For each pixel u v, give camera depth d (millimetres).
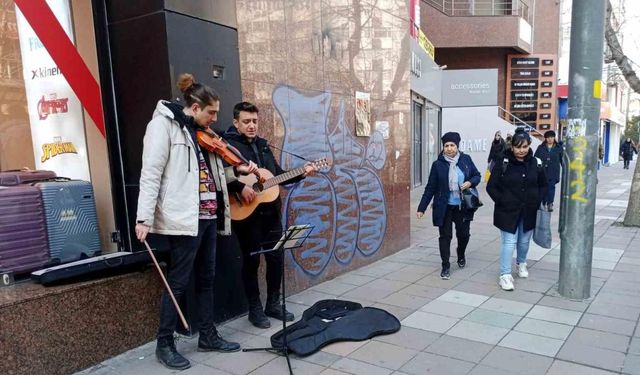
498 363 3164
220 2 3711
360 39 5520
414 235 7574
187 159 3006
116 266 3211
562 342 3455
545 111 20578
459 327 3779
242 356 3322
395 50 6238
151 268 3467
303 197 4707
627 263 5527
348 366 3166
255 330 3756
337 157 5191
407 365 3166
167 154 2930
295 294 4645
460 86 17500
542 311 4074
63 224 3387
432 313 4094
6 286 3016
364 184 5668
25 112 4012
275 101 4348
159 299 3514
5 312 2686
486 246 6652
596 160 4191
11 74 3986
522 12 19328
